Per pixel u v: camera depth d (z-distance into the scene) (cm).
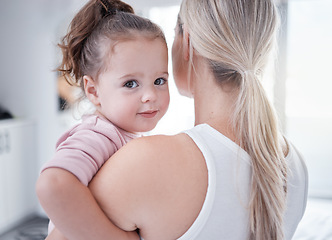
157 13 282
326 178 325
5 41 351
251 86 61
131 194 57
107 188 58
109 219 58
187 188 58
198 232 59
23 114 356
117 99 77
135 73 75
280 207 63
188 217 58
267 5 66
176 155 59
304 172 73
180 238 59
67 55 86
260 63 65
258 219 61
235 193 60
